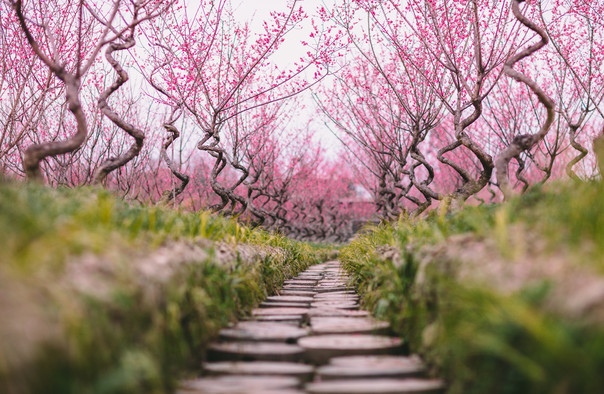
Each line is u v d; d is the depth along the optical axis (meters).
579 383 2.82
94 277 3.67
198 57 15.41
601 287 3.09
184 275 5.12
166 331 4.41
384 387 4.13
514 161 25.38
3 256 3.27
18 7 7.66
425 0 12.91
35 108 12.64
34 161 7.93
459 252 4.87
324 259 26.19
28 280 3.14
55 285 3.23
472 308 3.77
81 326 3.12
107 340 3.39
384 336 5.98
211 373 4.81
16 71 13.58
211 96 17.34
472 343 3.73
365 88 18.81
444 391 4.19
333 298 9.66
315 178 39.09
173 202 13.16
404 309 5.80
